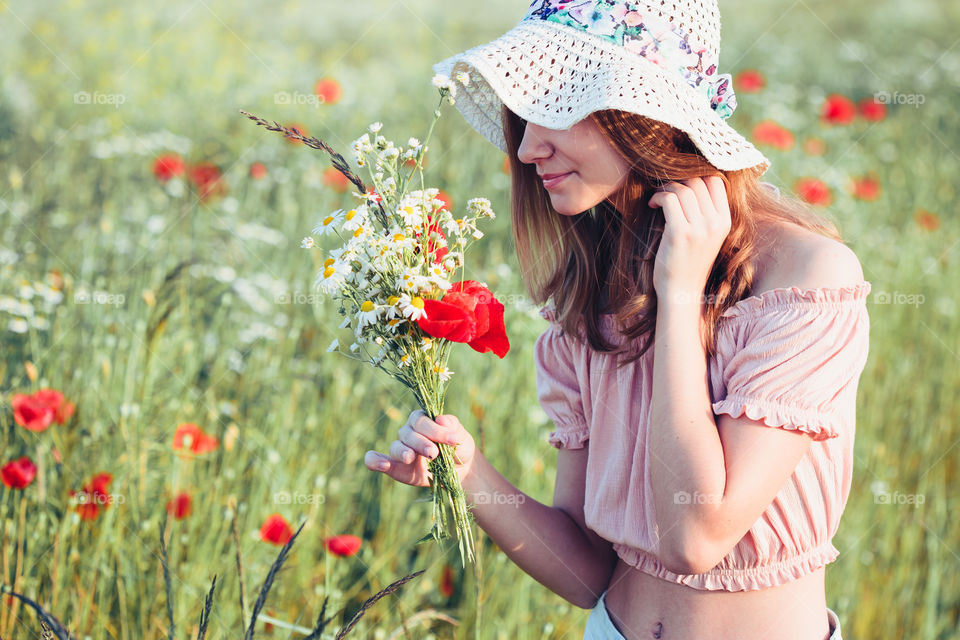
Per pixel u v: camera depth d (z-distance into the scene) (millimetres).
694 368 1292
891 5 10648
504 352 1485
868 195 4656
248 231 3973
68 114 5707
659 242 1421
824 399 1258
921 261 4426
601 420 1504
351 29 9406
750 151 1387
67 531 2164
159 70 6879
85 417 2727
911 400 3566
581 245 1534
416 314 1347
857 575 2760
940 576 2811
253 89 6422
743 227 1385
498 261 3764
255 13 9727
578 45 1398
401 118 6074
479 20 9633
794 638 1345
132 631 2184
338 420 2959
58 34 7742
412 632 2131
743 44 8695
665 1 1391
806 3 10922
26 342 2996
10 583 2115
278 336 3336
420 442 1441
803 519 1325
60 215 4066
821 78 7770
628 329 1431
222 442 2834
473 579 2422
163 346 2986
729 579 1339
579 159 1380
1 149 4859
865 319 1325
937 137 6352
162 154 5070
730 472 1244
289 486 2637
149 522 2367
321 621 1345
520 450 2840
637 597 1450
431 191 1409
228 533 2393
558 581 1593
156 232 3922
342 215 1431
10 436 2561
